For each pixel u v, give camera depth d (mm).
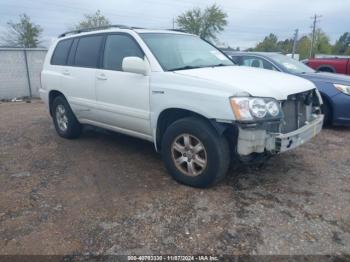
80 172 4289
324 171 4211
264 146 3316
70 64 5387
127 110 4289
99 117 4867
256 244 2729
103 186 3846
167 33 4645
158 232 2914
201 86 3453
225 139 3480
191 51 4551
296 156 4762
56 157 4902
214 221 3064
